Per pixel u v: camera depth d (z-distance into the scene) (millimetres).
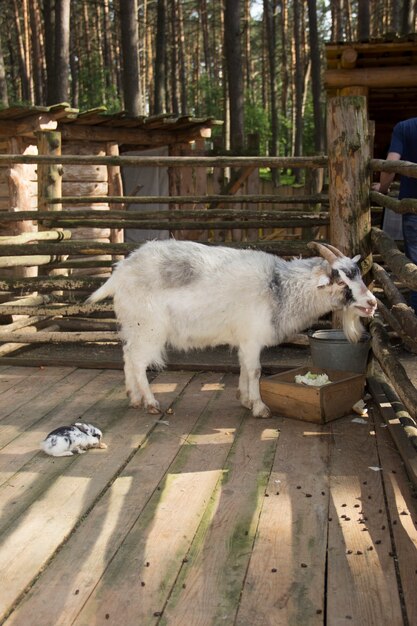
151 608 3016
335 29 30266
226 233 13531
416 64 9383
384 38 8867
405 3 17562
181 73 33844
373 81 9516
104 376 6715
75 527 3758
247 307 5242
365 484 4227
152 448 4855
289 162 6688
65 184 10859
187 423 5348
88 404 5852
